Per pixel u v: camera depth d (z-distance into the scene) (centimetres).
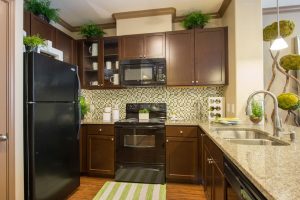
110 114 338
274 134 165
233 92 264
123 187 269
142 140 289
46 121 197
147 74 308
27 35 223
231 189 119
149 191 256
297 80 271
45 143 195
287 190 66
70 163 238
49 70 202
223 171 136
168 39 308
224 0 283
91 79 349
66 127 230
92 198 239
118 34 332
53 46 272
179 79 305
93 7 299
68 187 233
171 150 284
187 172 280
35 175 183
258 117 234
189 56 303
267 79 309
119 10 310
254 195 82
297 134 169
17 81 176
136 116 344
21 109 179
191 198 237
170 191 257
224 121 240
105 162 301
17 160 175
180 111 337
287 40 308
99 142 303
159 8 306
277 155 110
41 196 189
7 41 170
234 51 259
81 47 334
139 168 288
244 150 121
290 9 303
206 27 323
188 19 301
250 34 250
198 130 275
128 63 314
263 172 84
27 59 182
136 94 351
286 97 204
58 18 304
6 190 167
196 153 277
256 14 249
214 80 296
